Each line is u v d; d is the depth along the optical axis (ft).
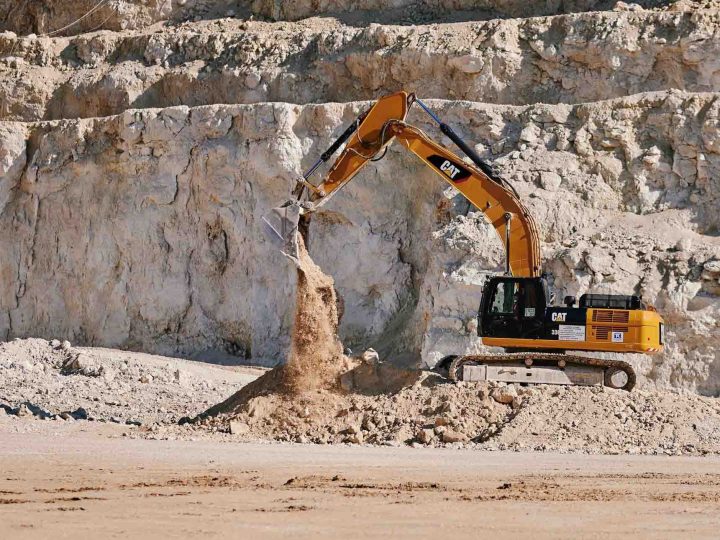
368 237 239.30
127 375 200.64
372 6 298.15
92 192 262.06
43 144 266.98
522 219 151.33
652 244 207.51
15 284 264.93
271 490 90.58
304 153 245.65
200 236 252.01
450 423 133.69
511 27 263.90
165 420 157.58
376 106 156.87
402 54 266.98
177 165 253.44
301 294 148.25
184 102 285.23
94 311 258.37
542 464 111.65
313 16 302.25
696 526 74.79
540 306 146.10
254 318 243.60
